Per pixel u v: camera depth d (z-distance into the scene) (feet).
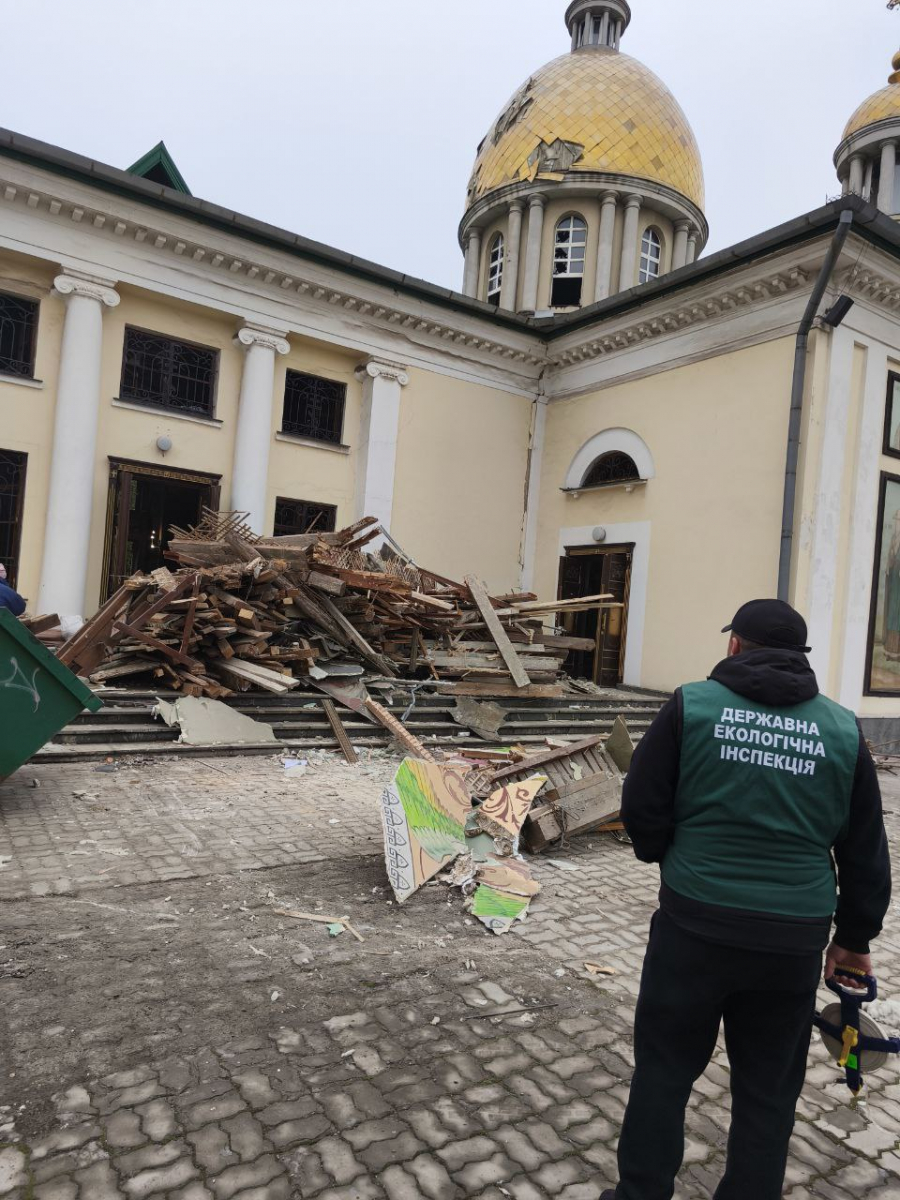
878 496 41.86
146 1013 10.43
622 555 50.34
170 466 44.29
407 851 15.89
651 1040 6.73
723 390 44.09
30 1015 10.16
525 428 56.75
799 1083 6.66
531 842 18.85
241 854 16.79
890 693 42.37
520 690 34.99
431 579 40.24
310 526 48.26
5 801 19.26
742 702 6.75
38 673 18.20
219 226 42.91
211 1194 7.38
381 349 50.24
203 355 46.09
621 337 50.26
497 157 74.49
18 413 39.78
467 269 78.23
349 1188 7.59
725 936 6.27
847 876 6.76
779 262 40.22
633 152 70.79
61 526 39.81
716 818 6.53
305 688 31.81
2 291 39.32
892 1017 11.82
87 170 38.01
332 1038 10.21
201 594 28.96
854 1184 8.28
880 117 78.79
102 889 14.42
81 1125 8.20
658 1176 6.59
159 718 26.66
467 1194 7.62
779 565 39.70
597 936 14.28
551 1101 9.21
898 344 42.57
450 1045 10.28
